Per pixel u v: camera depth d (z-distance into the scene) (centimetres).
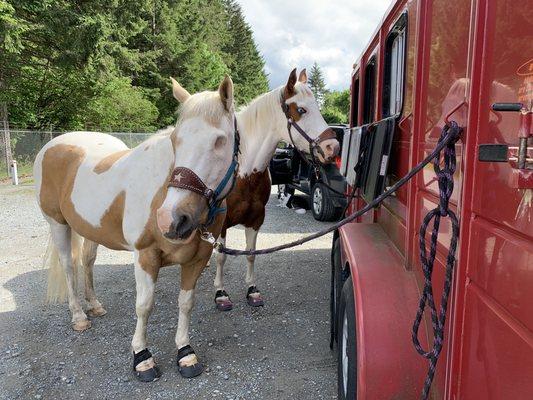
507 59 99
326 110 5266
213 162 226
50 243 390
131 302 415
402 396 168
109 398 268
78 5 1570
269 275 497
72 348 328
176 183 217
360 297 183
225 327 363
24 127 1780
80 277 474
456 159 133
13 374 292
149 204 261
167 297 428
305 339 342
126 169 284
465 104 123
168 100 2964
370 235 246
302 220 819
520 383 92
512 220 96
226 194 255
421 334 170
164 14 2919
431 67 163
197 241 265
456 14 135
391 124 228
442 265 145
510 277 96
